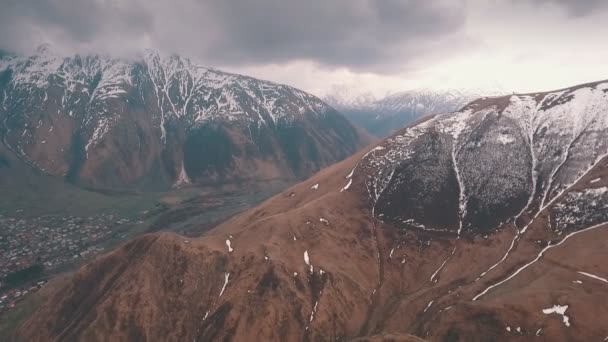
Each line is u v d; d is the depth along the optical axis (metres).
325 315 142.12
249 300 142.25
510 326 121.06
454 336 124.81
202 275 152.62
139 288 150.38
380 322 144.38
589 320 117.12
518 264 154.50
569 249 151.75
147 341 139.62
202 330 138.75
